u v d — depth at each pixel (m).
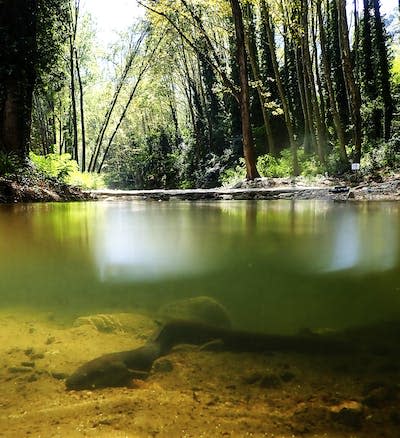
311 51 25.23
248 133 17.80
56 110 33.34
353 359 1.50
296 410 1.21
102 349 1.65
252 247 3.31
